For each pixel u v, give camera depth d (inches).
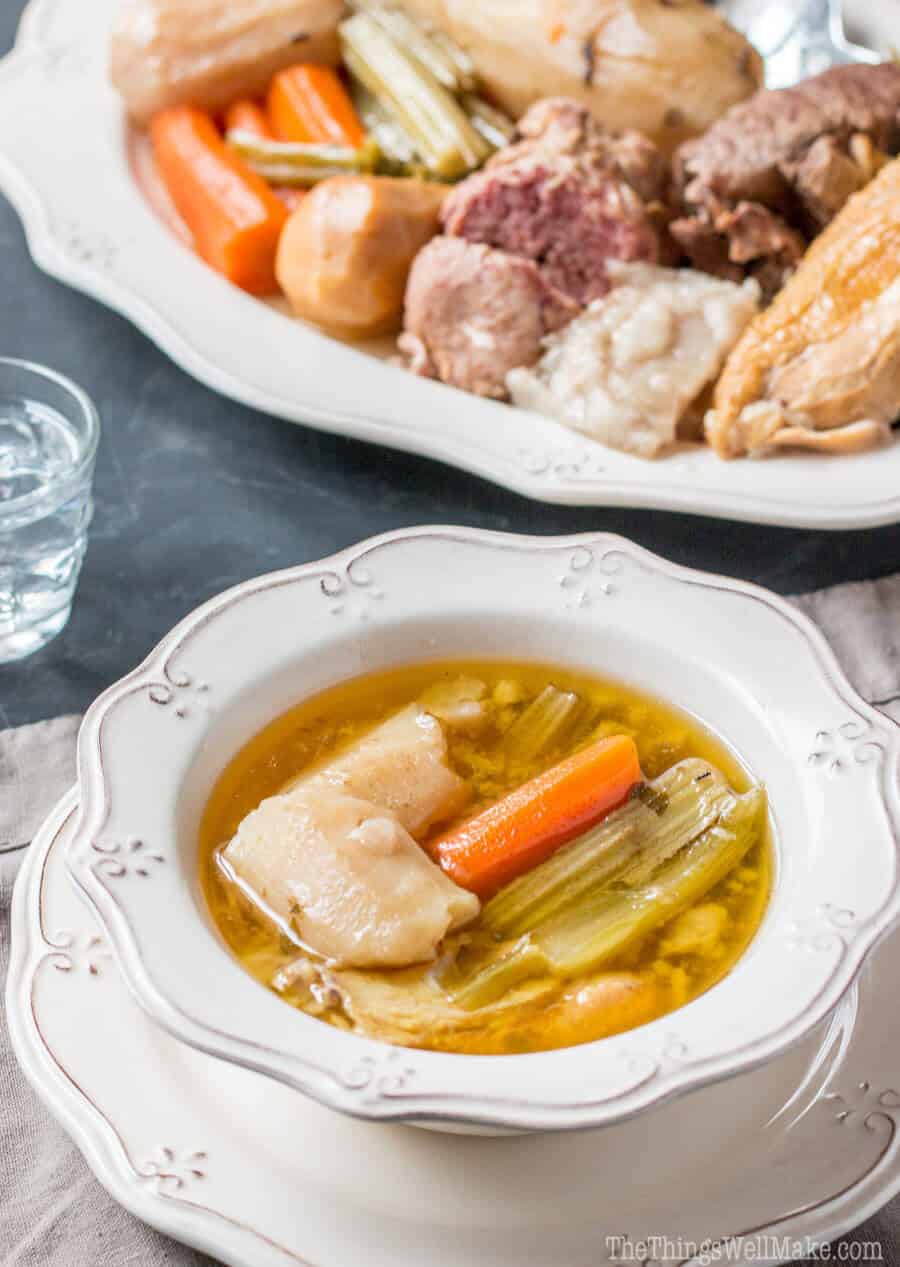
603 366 44.9
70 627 40.6
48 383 42.1
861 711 32.6
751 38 58.4
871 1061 30.5
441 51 53.4
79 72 56.6
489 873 32.1
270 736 33.6
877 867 30.5
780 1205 29.0
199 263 48.5
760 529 43.6
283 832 31.4
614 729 34.2
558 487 42.4
